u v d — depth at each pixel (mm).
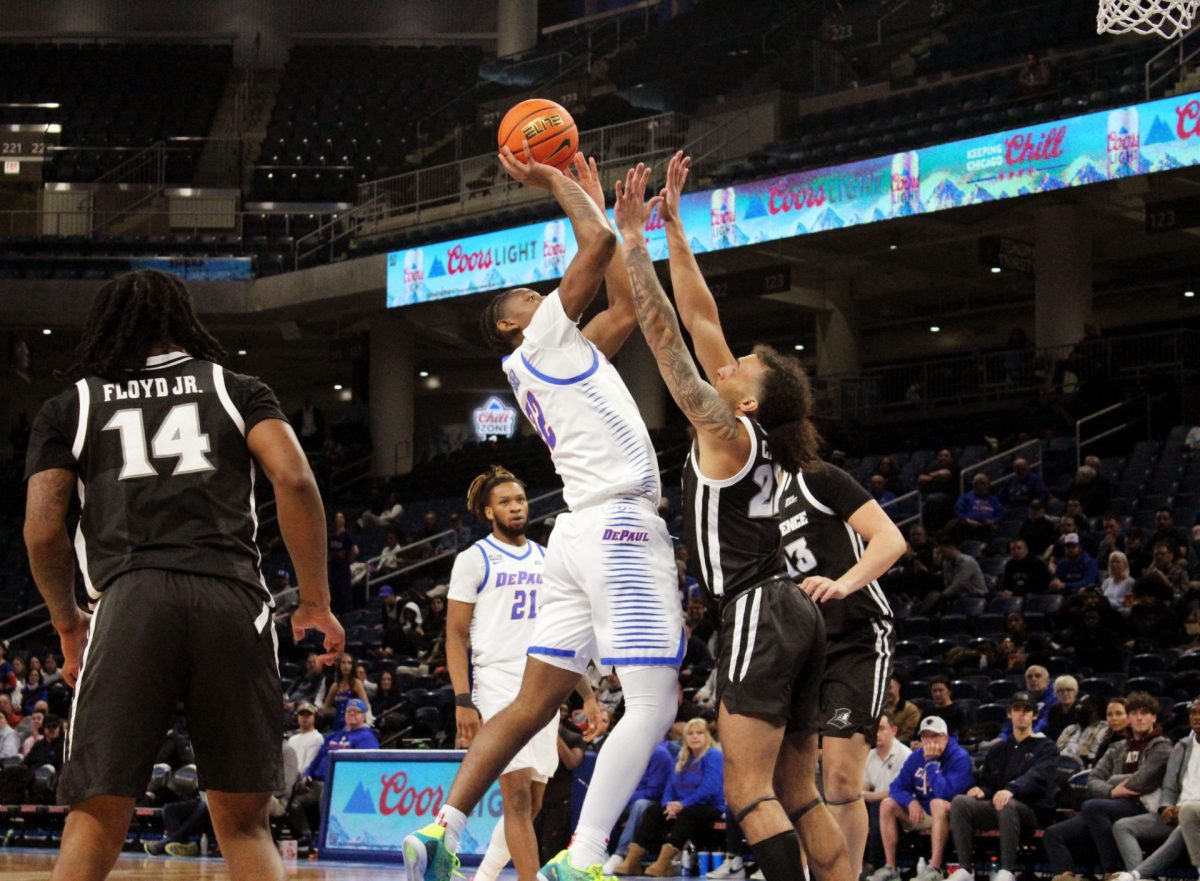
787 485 5926
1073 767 11805
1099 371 23469
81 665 4242
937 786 11680
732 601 5215
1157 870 10633
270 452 4188
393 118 39875
